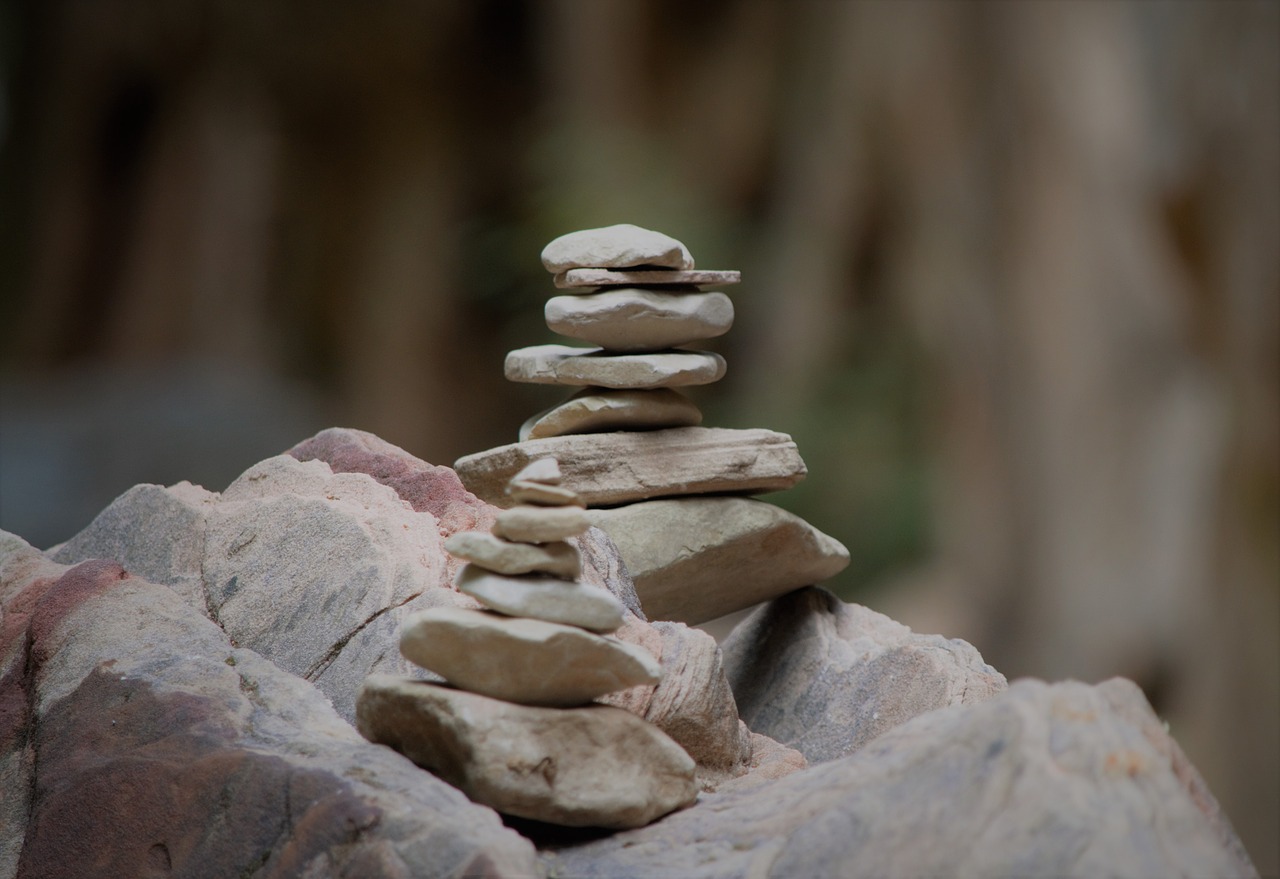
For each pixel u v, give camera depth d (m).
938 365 14.50
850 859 2.66
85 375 16.78
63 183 18.59
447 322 19.12
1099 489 12.44
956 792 2.65
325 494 4.35
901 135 14.95
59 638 3.68
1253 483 11.17
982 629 13.45
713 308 4.52
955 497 14.02
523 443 4.48
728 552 4.59
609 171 16.55
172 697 3.35
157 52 18.28
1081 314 12.68
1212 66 11.52
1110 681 2.88
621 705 3.71
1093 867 2.44
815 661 4.77
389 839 2.75
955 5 14.19
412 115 19.14
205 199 18.22
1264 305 11.11
